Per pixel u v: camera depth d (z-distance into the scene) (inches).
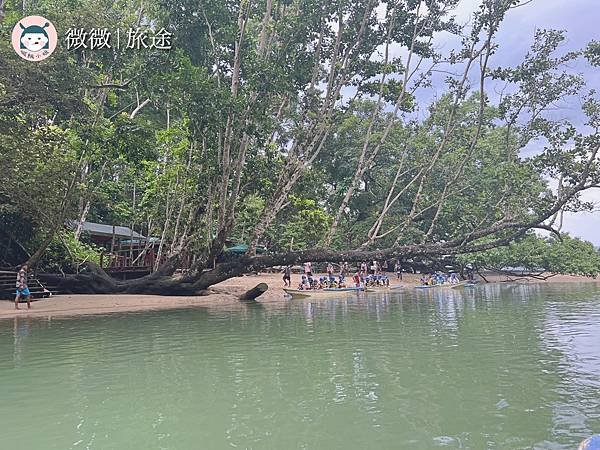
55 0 844.0
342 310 756.0
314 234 1406.3
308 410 244.5
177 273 1139.9
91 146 778.2
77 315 682.8
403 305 847.7
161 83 733.9
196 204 925.8
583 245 2031.3
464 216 1449.3
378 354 382.0
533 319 609.9
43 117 805.2
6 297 836.6
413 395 268.5
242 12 799.7
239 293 1037.8
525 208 853.2
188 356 382.3
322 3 822.5
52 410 249.9
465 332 498.3
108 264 1205.7
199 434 214.1
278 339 462.9
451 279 1660.9
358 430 216.4
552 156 778.2
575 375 310.8
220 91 718.5
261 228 857.5
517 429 215.6
